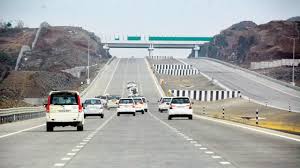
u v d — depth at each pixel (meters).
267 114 81.88
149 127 51.44
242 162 23.03
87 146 30.69
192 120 68.31
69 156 25.38
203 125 55.31
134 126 53.44
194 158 24.55
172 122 62.56
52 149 28.91
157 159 24.14
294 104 110.06
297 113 78.25
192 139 36.00
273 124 55.81
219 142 33.53
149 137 37.88
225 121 65.06
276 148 29.52
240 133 42.34
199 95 147.88
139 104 94.75
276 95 139.12
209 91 145.88
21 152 27.27
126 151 27.77
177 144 32.03
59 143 32.78
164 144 32.03
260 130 46.53
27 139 35.97
